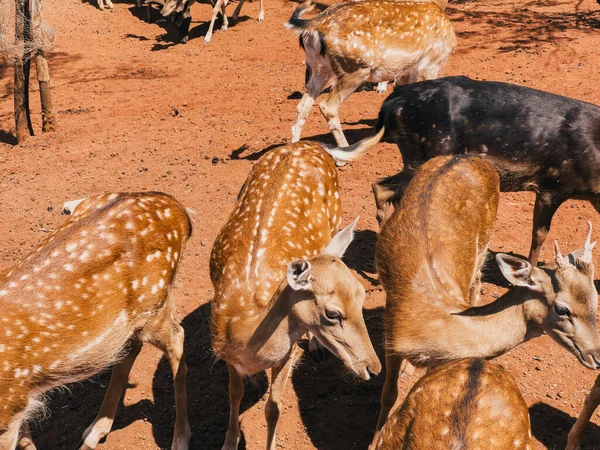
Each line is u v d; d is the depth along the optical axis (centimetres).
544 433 359
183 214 368
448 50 544
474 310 335
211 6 1022
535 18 823
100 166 529
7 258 441
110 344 347
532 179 412
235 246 354
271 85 694
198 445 362
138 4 1007
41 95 603
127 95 692
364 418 368
